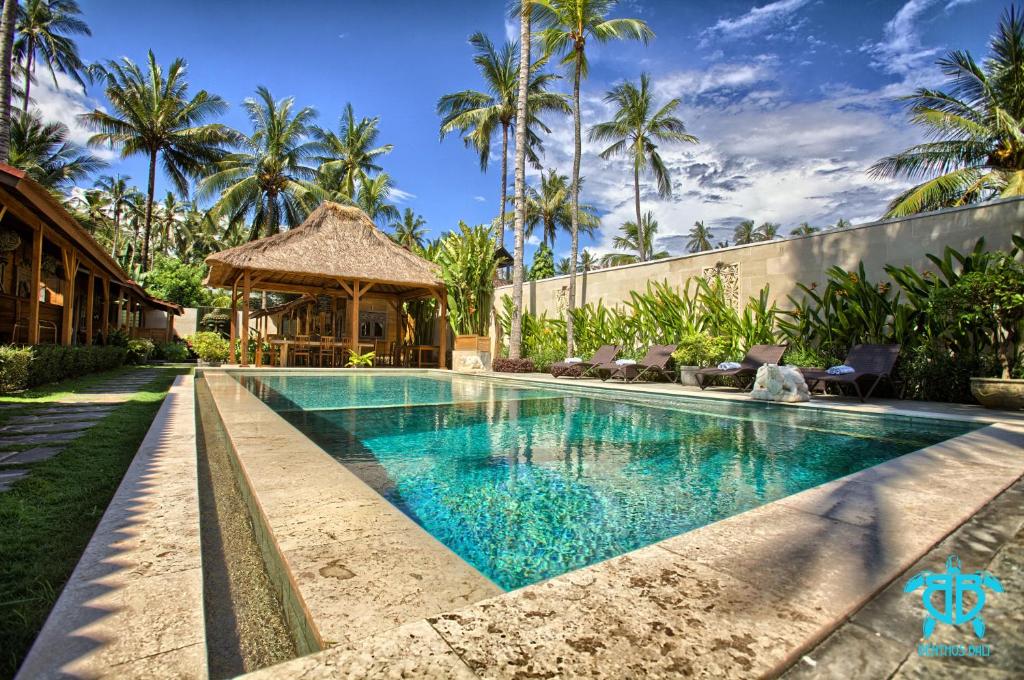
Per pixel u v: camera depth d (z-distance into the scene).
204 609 1.43
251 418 4.15
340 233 15.78
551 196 32.19
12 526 2.09
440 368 15.88
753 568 1.39
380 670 0.94
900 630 1.11
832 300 8.07
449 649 1.01
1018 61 11.36
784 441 4.16
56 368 8.08
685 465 3.32
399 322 19.67
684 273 10.92
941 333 6.78
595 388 8.60
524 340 15.15
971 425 4.71
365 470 3.14
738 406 6.44
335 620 1.12
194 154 24.39
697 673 0.93
